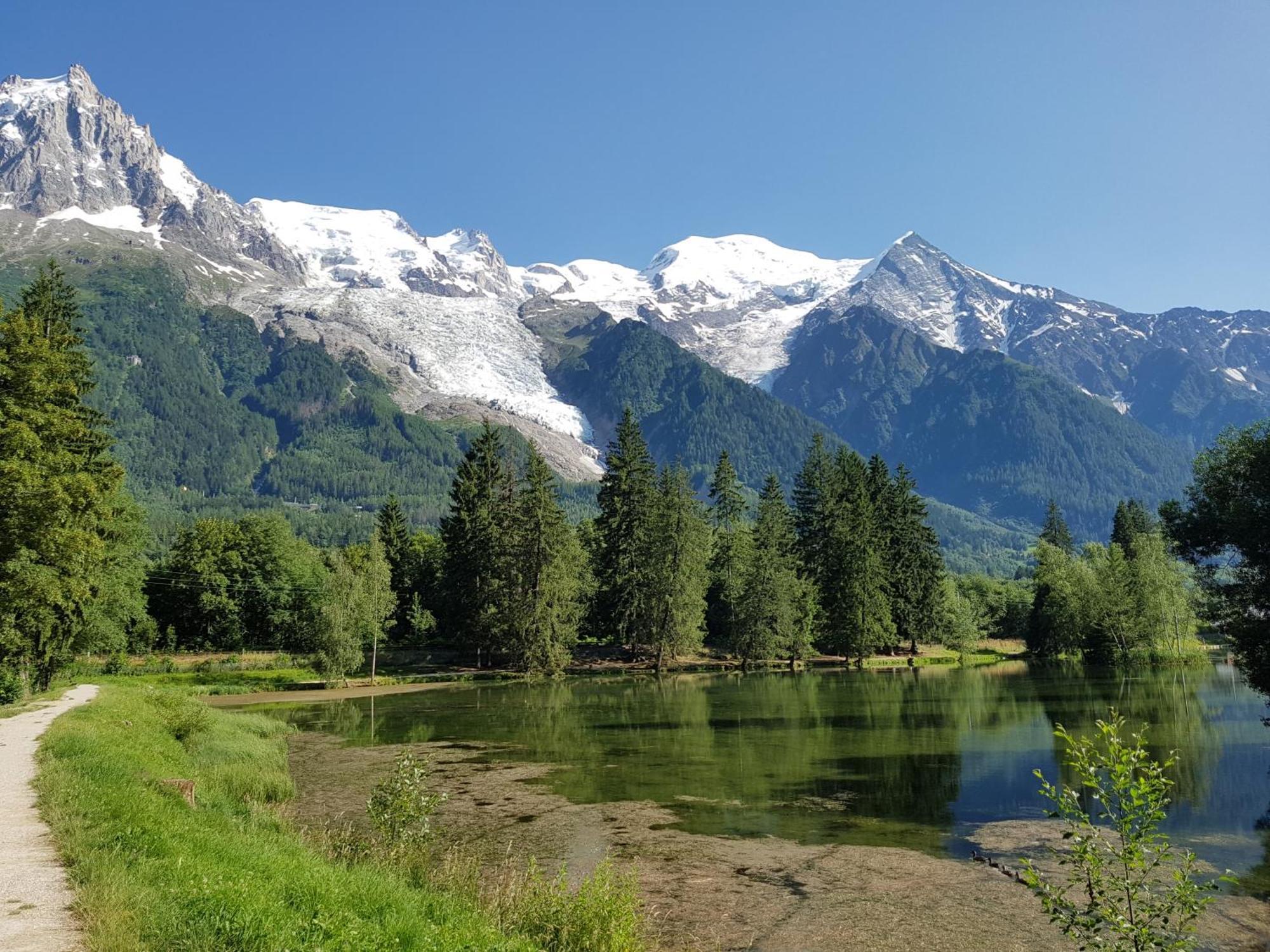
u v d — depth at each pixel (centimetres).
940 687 6944
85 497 3416
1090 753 1171
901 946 1661
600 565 10038
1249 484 3669
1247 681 3750
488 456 10031
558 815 2706
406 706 6144
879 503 10525
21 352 3322
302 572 10619
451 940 1092
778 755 3778
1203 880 2027
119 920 884
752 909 1859
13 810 1515
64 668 6900
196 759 2983
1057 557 11100
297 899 1115
